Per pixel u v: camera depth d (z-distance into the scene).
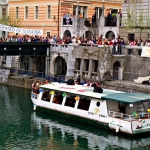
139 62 56.72
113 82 55.22
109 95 44.97
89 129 44.81
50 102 50.06
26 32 65.31
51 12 75.62
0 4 86.75
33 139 41.66
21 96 60.41
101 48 57.78
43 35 77.56
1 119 48.09
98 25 72.25
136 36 64.25
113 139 41.84
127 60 58.16
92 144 40.56
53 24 75.19
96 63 59.69
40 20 78.00
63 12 74.38
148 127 42.59
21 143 40.53
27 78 66.81
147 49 55.81
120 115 43.16
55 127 45.44
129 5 65.00
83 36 71.88
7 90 65.19
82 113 46.34
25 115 49.91
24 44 63.56
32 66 72.44
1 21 79.81
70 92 47.69
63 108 48.47
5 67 74.25
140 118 42.56
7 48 62.25
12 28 63.94
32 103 55.88
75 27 71.12
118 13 67.81
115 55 57.91
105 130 44.19
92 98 45.50
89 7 77.44
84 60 60.75
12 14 83.88
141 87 50.94
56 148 39.38
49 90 50.69
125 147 39.91
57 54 64.88
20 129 44.66
